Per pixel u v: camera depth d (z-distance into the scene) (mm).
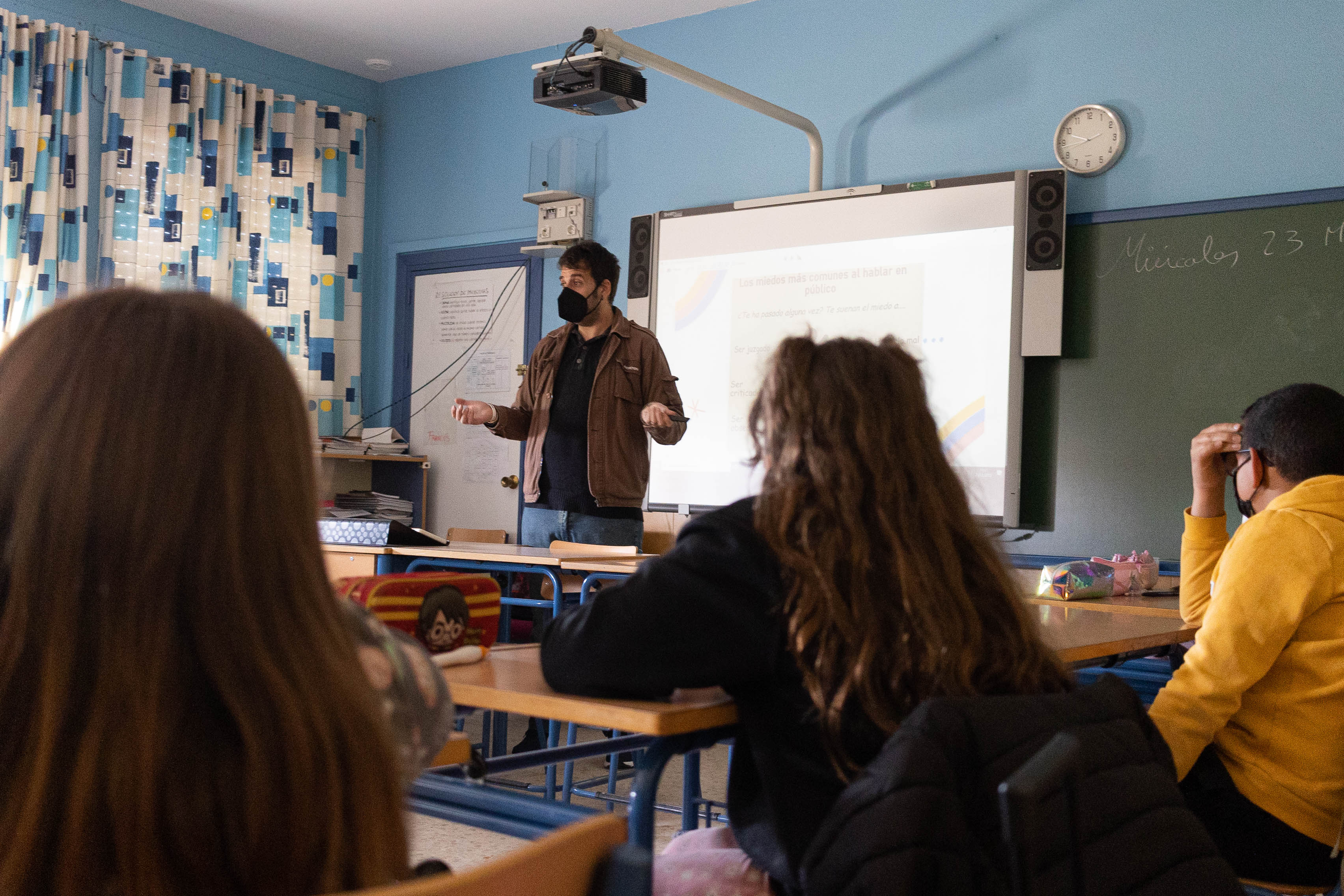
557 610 3316
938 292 4480
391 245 6473
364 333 6516
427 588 1342
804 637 1058
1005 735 963
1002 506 4305
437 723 768
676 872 1250
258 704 542
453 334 6188
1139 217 4191
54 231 5160
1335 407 1752
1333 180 3857
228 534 556
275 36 5918
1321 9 3900
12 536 547
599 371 4129
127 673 529
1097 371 4262
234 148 5828
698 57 5371
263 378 589
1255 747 1624
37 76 5156
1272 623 1546
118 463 547
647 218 5246
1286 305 3906
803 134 5016
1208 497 2105
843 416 1130
